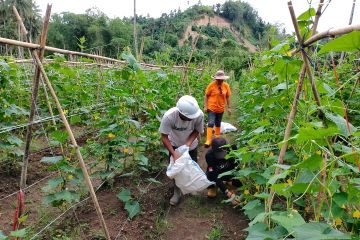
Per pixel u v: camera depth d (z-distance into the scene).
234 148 4.14
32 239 2.99
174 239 3.41
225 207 4.02
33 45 2.46
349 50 1.50
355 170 1.58
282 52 2.71
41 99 6.11
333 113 2.01
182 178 3.73
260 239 1.78
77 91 6.02
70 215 3.59
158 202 4.04
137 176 4.55
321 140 1.74
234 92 19.42
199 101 9.35
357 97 4.15
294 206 3.26
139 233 3.43
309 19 2.33
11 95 5.56
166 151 4.75
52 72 5.60
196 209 4.00
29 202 3.91
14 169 4.66
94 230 3.36
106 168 4.21
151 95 4.49
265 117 3.85
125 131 4.47
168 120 3.90
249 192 3.98
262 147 2.97
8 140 4.40
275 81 3.47
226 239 3.38
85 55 3.60
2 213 3.67
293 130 2.91
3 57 4.90
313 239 1.28
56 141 3.26
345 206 2.02
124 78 4.17
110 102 4.96
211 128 6.62
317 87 2.34
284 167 1.82
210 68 13.86
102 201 3.94
